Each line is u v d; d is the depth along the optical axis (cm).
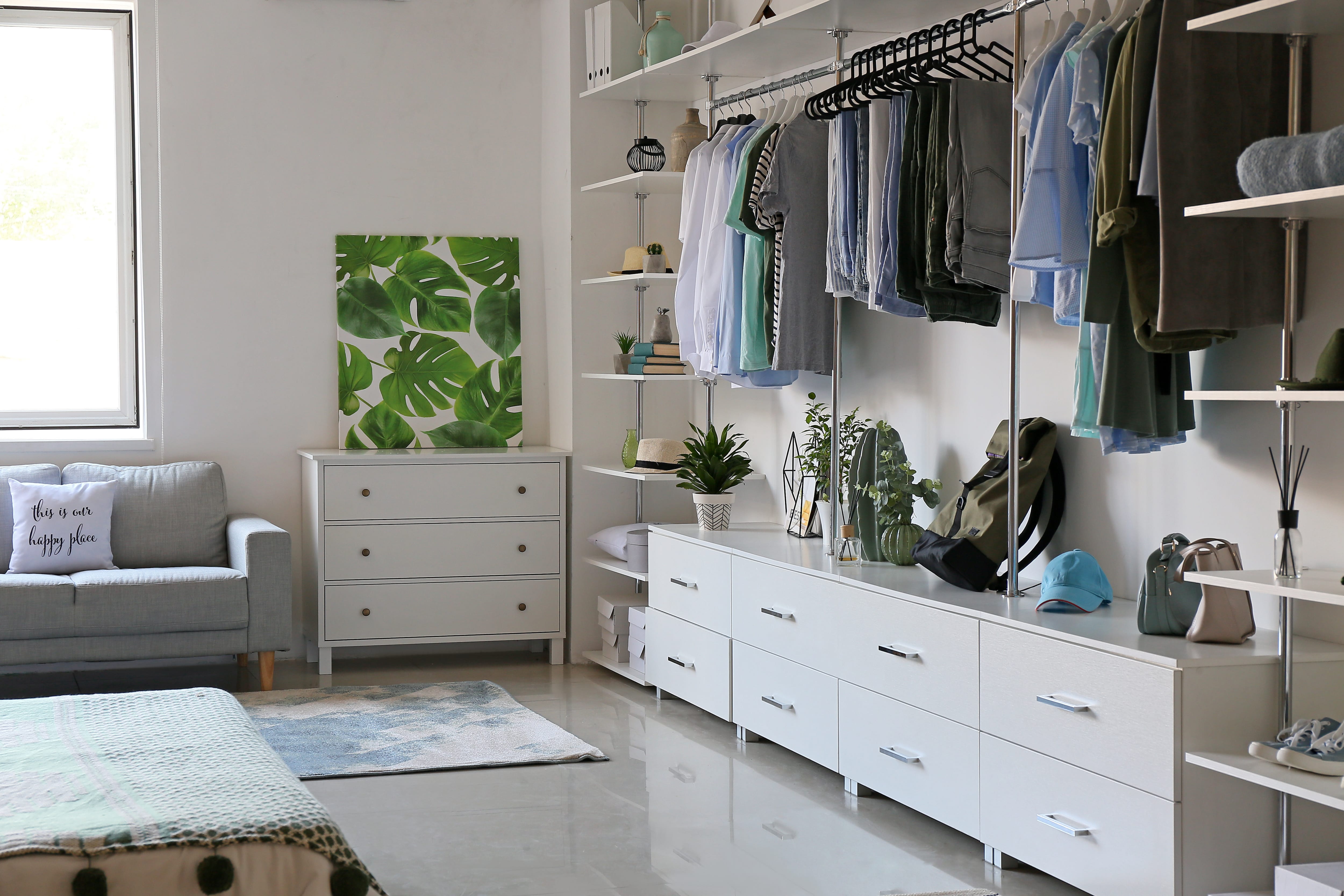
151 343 538
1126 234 266
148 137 534
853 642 349
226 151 543
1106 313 274
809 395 455
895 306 366
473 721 432
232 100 543
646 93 518
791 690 381
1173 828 248
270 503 553
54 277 547
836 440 395
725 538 439
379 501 512
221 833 204
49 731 267
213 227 543
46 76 544
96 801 218
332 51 554
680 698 473
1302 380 273
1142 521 318
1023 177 311
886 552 374
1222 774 250
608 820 333
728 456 469
